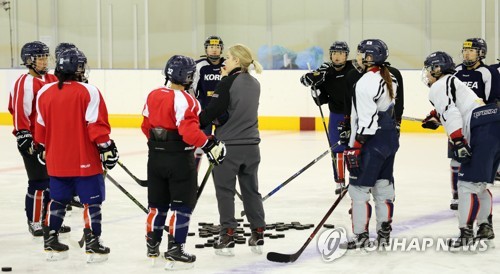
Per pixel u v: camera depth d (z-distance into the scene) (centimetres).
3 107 2100
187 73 636
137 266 663
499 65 991
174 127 630
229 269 649
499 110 693
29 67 741
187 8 2080
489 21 1877
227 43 2091
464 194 700
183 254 646
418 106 1848
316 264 664
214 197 1020
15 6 2103
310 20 2023
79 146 645
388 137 682
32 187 761
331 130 1009
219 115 679
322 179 1171
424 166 1301
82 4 2102
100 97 642
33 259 690
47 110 647
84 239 679
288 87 1928
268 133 1862
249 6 2064
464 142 684
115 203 973
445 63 694
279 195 1034
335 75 988
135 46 2067
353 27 1989
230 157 688
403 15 1964
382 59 674
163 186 650
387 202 704
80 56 646
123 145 1625
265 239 762
